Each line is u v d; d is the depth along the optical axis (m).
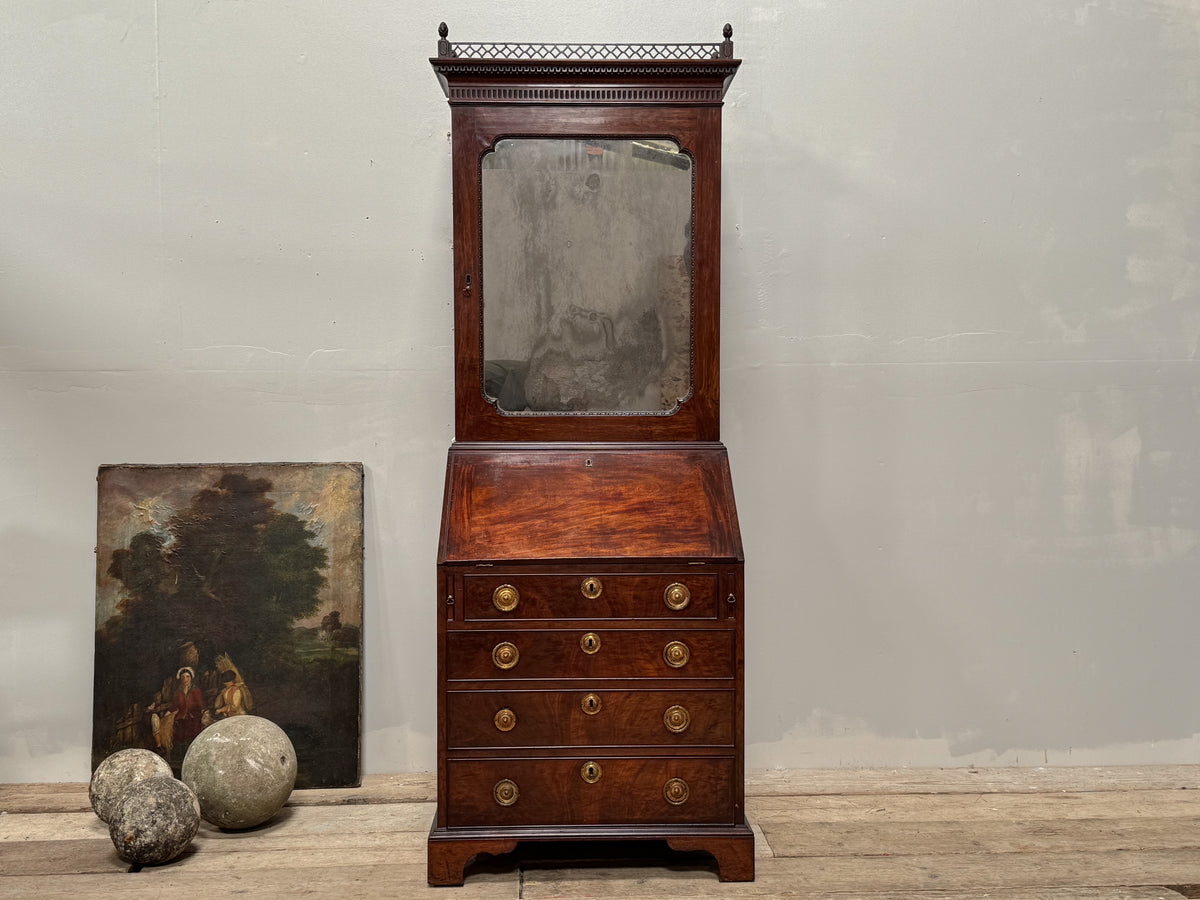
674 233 2.33
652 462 2.31
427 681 2.84
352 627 2.77
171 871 2.22
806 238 2.84
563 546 2.17
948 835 2.43
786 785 2.76
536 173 2.32
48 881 2.17
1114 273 2.89
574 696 2.18
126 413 2.79
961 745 2.92
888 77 2.82
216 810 2.38
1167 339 2.91
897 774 2.85
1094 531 2.92
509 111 2.29
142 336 2.79
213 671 2.74
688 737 2.19
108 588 2.74
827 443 2.87
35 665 2.78
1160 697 2.93
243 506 2.77
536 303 2.33
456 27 2.76
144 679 2.73
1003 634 2.91
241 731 2.46
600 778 2.19
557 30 2.77
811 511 2.88
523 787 2.18
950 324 2.87
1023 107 2.85
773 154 2.82
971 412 2.88
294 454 2.82
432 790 2.71
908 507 2.88
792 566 2.88
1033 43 2.85
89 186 2.76
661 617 2.18
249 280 2.79
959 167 2.85
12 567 2.78
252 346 2.80
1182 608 2.93
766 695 2.89
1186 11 2.87
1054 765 2.93
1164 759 2.94
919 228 2.85
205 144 2.76
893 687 2.90
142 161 2.76
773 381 2.86
